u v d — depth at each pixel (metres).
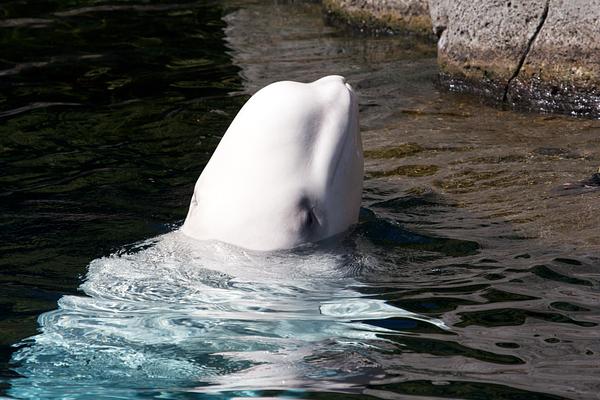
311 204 12.98
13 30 26.84
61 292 12.41
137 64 23.83
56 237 14.16
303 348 10.77
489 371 9.98
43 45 25.48
